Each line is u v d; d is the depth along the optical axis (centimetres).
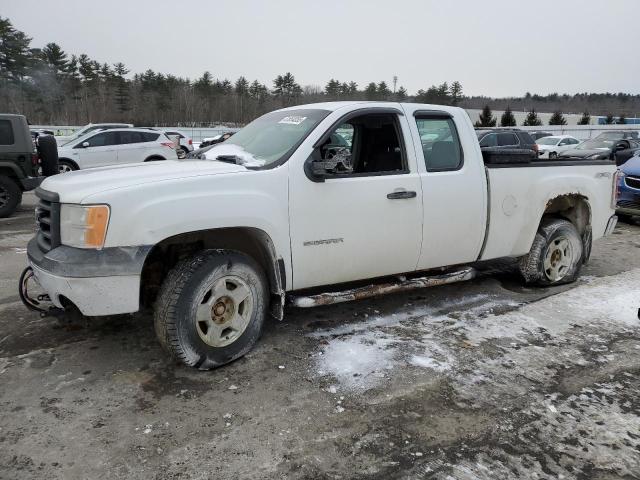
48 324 426
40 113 6072
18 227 865
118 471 254
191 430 287
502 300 508
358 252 402
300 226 371
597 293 535
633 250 751
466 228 457
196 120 6681
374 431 290
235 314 357
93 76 6600
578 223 572
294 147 378
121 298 312
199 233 359
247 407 311
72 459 262
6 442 274
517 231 496
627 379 354
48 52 6341
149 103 6688
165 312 331
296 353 382
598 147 1756
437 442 281
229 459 264
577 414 311
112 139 1571
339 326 434
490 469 260
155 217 315
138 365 359
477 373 357
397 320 450
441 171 441
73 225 315
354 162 469
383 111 418
